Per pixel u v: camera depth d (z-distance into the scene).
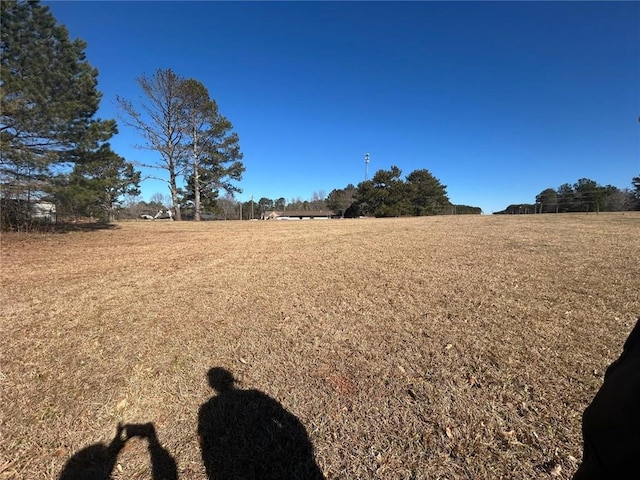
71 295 5.51
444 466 2.05
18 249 10.45
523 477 1.95
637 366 0.84
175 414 2.59
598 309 4.27
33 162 12.37
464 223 17.97
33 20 12.98
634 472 0.76
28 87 11.91
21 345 3.70
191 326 4.14
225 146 32.69
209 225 21.20
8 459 2.19
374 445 2.23
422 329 3.84
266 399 2.71
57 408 2.66
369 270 6.66
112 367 3.24
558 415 2.40
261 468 2.10
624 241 9.49
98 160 14.94
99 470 2.11
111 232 15.80
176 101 29.14
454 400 2.61
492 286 5.32
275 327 4.04
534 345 3.38
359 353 3.36
